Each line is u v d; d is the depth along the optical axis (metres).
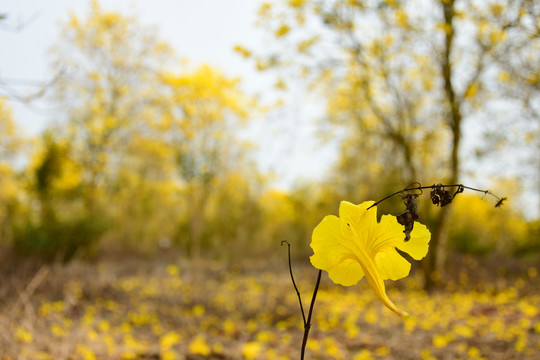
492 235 13.90
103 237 13.29
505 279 9.35
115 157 15.27
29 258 9.38
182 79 14.84
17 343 3.64
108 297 6.58
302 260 13.68
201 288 7.83
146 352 4.00
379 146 9.72
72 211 11.78
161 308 6.07
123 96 15.02
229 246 14.84
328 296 7.61
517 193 10.32
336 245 0.95
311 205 15.14
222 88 15.16
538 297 6.95
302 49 8.11
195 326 5.24
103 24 14.51
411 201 0.94
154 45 15.06
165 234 17.12
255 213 15.33
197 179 14.58
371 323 5.47
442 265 8.76
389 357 4.10
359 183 11.30
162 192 17.44
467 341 4.48
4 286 5.70
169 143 15.68
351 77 8.69
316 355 4.12
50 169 12.08
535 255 12.65
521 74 6.81
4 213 13.81
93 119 14.47
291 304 6.46
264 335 4.67
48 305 5.23
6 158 17.05
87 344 4.02
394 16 7.68
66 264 10.11
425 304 6.83
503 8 6.13
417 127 8.58
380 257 0.96
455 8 7.00
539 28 5.58
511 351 3.99
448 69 7.74
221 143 15.27
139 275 9.13
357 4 7.65
